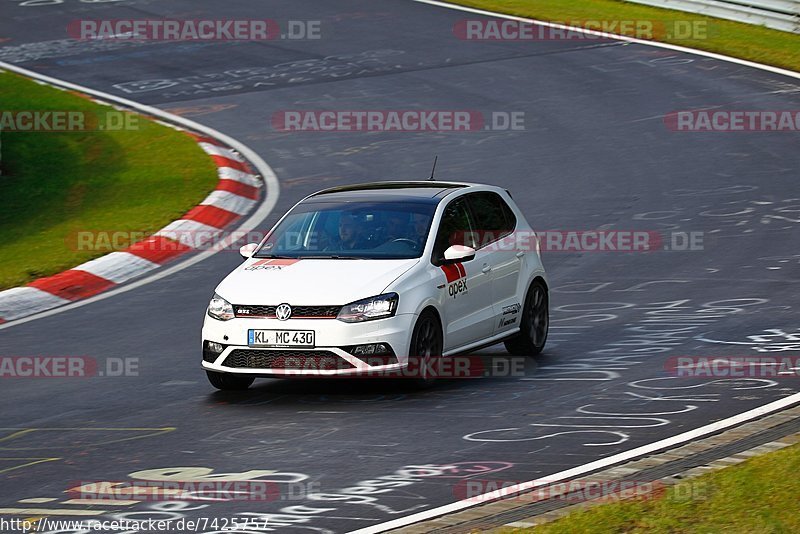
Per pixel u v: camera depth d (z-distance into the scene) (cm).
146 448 3294
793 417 3275
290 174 7794
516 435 3269
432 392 3869
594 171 7588
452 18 11981
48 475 3061
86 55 11350
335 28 11844
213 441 3341
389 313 3772
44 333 4953
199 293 5512
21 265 5941
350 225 4156
